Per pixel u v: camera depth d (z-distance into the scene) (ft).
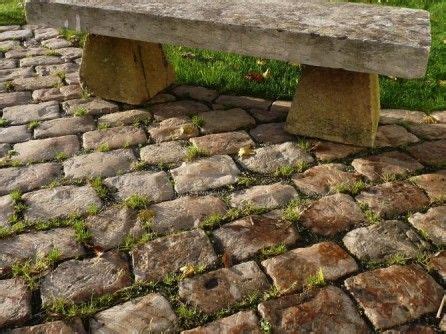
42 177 9.25
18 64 14.40
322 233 7.87
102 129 10.86
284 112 11.61
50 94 12.46
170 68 12.86
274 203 8.55
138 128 10.93
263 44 9.14
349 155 9.89
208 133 10.73
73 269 7.22
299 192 8.82
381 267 7.19
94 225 8.06
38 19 11.12
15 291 6.87
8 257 7.43
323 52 8.71
